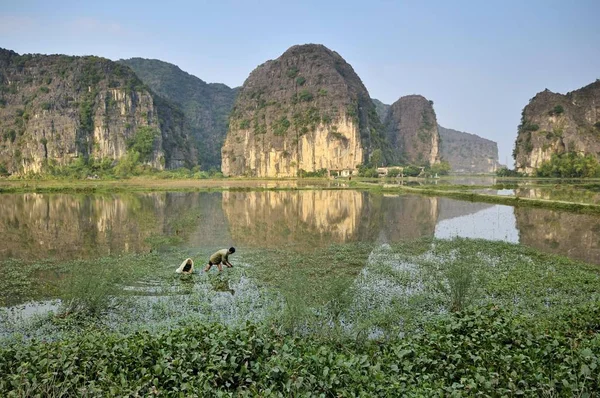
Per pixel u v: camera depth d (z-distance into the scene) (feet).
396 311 34.99
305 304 33.06
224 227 89.30
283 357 21.54
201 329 25.61
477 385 19.22
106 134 443.73
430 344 24.22
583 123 402.93
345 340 27.63
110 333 30.68
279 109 478.18
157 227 88.99
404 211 121.49
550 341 23.93
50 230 84.53
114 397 18.62
